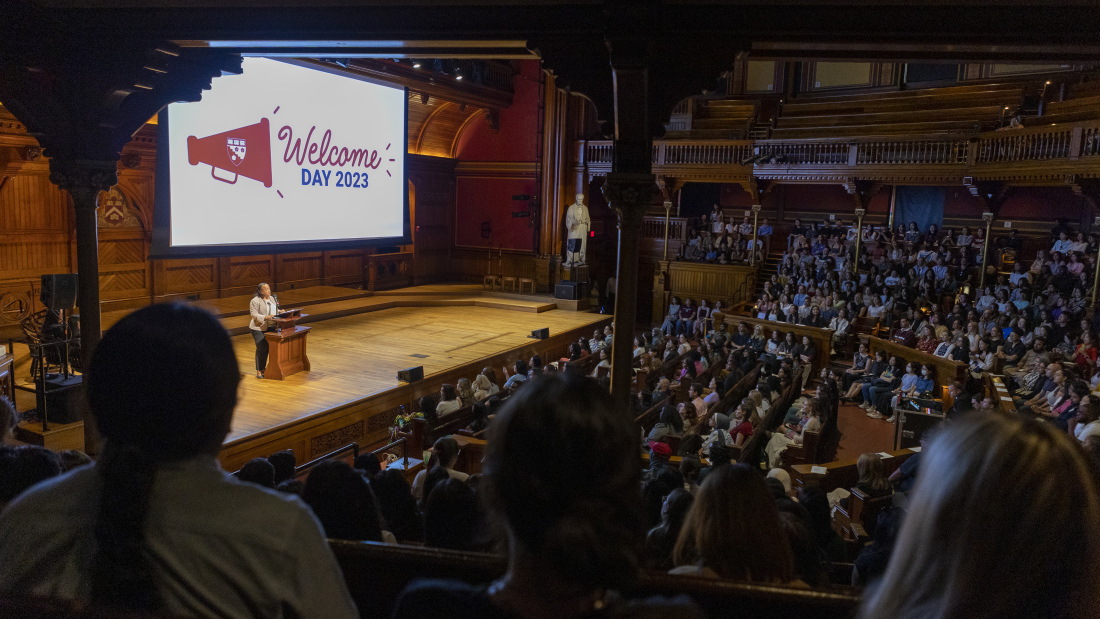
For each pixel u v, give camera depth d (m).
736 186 26.89
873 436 12.66
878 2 4.91
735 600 1.99
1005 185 17.08
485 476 1.14
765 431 10.62
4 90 6.09
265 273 19.97
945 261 18.73
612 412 1.12
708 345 16.23
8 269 14.05
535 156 24.34
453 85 21.50
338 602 1.36
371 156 19.39
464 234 26.06
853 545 6.48
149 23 5.87
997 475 1.10
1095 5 4.67
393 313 20.73
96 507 1.31
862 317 17.34
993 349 13.81
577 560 1.01
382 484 4.38
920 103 21.92
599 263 26.70
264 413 11.18
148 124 16.02
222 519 1.28
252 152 16.08
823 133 21.89
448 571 2.27
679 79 5.36
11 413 3.05
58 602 1.13
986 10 4.85
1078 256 16.44
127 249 16.48
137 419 1.27
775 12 5.10
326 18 5.65
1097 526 1.08
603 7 5.12
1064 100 17.97
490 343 16.94
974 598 1.10
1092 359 12.23
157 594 1.27
